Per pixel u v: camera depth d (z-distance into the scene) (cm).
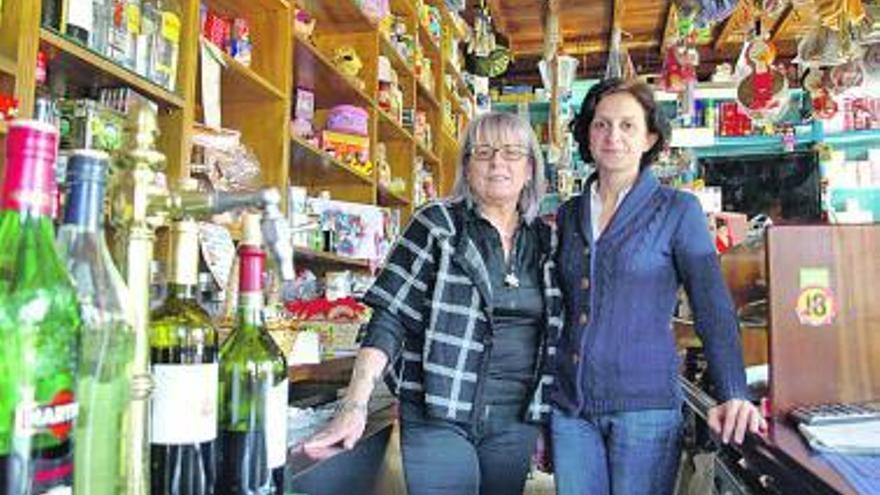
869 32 363
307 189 342
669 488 160
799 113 632
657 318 163
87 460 66
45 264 62
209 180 211
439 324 167
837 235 138
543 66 520
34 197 61
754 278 170
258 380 85
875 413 124
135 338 72
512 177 175
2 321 59
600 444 164
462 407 165
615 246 165
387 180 388
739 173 645
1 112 133
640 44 729
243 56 242
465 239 173
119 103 179
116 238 74
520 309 172
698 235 162
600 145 172
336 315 237
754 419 130
